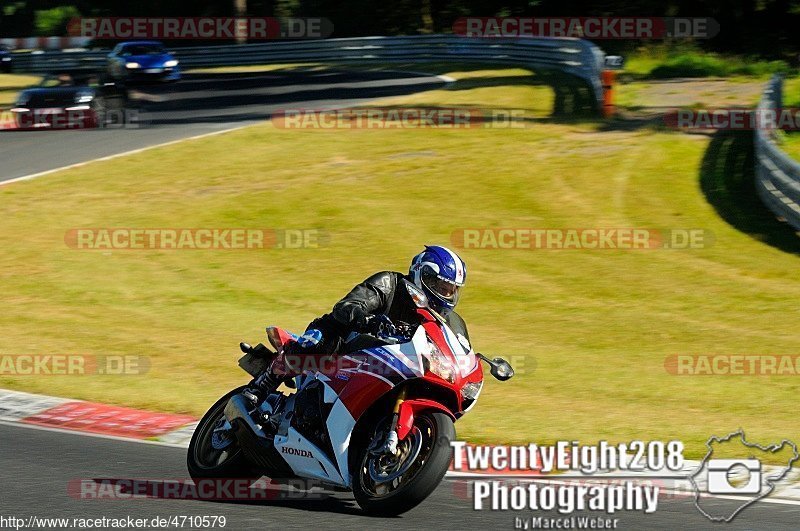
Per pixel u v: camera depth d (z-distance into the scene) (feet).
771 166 186.80
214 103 308.81
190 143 241.76
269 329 67.82
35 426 86.28
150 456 77.51
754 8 465.47
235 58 456.04
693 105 279.28
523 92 306.14
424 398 62.64
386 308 65.16
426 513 63.87
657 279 150.41
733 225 176.14
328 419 62.80
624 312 136.15
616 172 207.62
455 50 410.11
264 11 564.30
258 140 243.81
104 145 242.99
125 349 118.32
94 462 74.90
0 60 482.69
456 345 62.90
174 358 114.62
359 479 61.67
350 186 200.75
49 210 186.80
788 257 159.33
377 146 234.99
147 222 179.93
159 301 141.59
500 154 224.12
